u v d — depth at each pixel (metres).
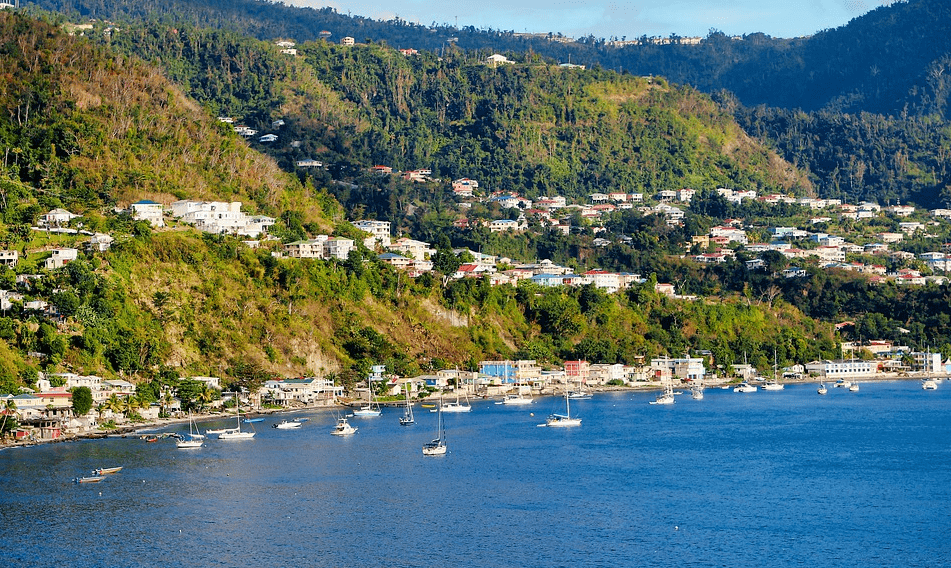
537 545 198.75
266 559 190.50
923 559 191.00
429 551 195.25
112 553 193.12
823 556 192.62
